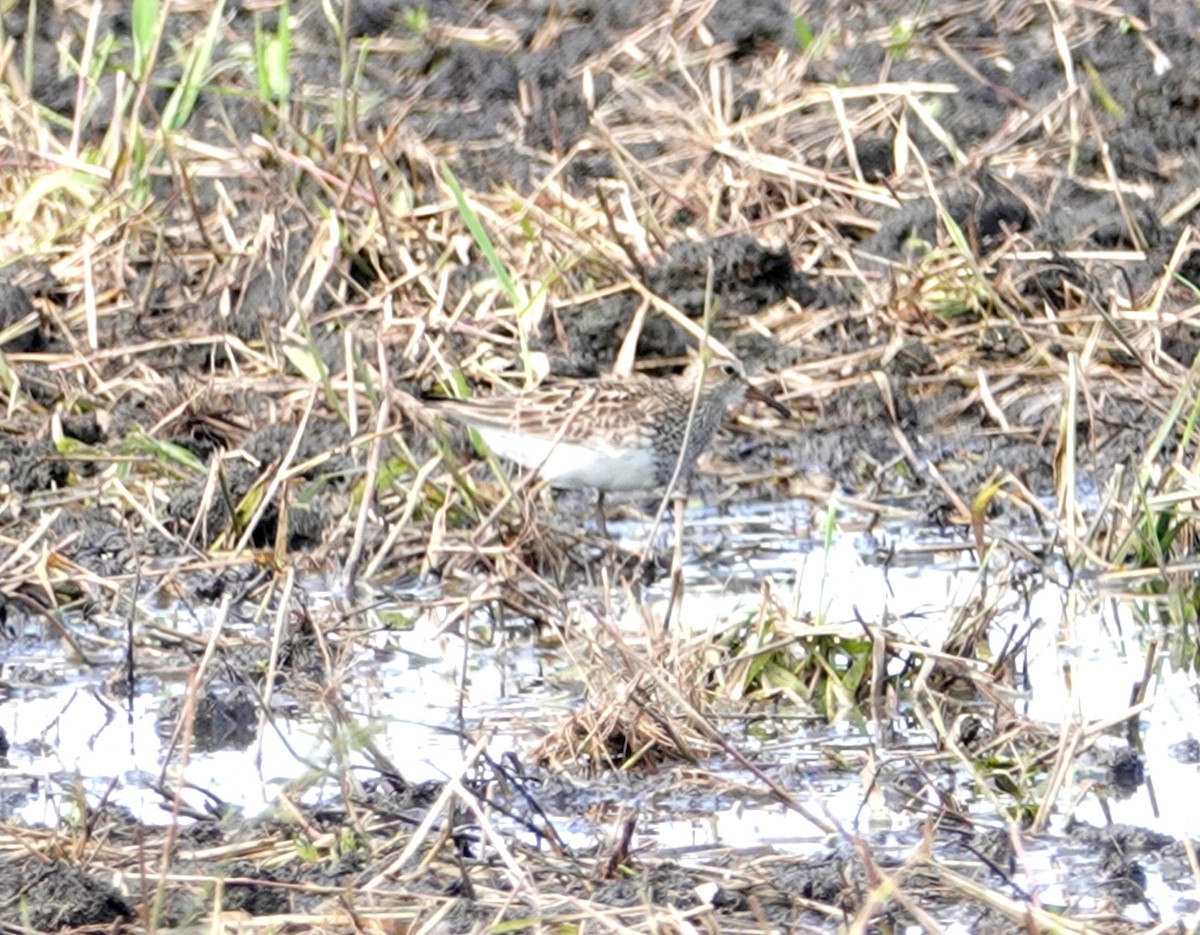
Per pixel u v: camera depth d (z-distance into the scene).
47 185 14.98
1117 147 15.98
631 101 16.50
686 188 15.55
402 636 11.41
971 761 9.50
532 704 10.41
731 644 10.89
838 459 13.83
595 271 14.66
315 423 13.38
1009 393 14.20
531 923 7.60
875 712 10.24
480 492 12.87
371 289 14.59
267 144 15.13
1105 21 17.50
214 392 13.72
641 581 12.07
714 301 14.70
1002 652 10.68
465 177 15.80
